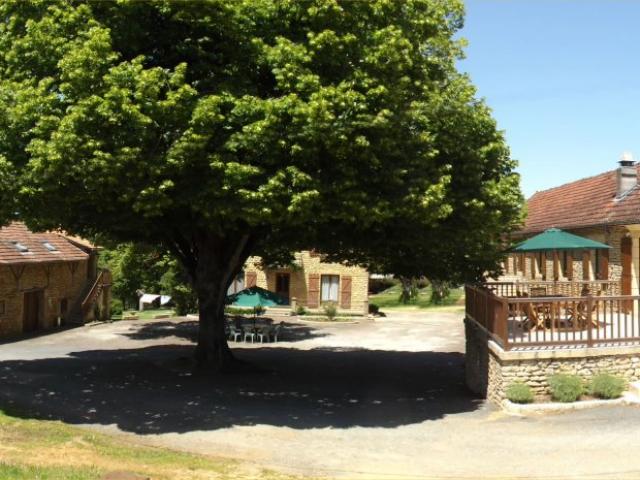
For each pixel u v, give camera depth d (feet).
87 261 122.93
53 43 39.45
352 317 134.62
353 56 41.70
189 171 41.24
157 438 39.96
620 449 34.19
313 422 44.45
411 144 44.91
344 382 62.85
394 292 198.39
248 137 39.09
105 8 41.81
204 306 64.75
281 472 32.30
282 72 39.65
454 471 32.24
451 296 171.83
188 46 43.39
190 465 32.91
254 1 42.52
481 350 53.57
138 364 70.23
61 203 42.63
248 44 42.63
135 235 62.75
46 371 65.31
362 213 42.19
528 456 34.14
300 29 42.80
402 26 45.34
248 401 51.88
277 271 142.10
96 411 47.47
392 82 42.27
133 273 142.51
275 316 136.26
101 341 93.81
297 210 39.83
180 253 66.44
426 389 59.16
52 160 36.52
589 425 38.73
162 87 40.01
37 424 41.55
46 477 28.17
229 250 62.85
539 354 44.11
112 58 38.22
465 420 43.62
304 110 37.17
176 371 65.31
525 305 54.85
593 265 76.48
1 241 97.50
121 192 39.52
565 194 103.40
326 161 41.93
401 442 38.50
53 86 41.24
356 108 39.37
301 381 62.69
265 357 81.76
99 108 36.11
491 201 49.70
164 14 42.19
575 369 44.42
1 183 39.32
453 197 48.37
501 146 51.60
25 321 101.71
